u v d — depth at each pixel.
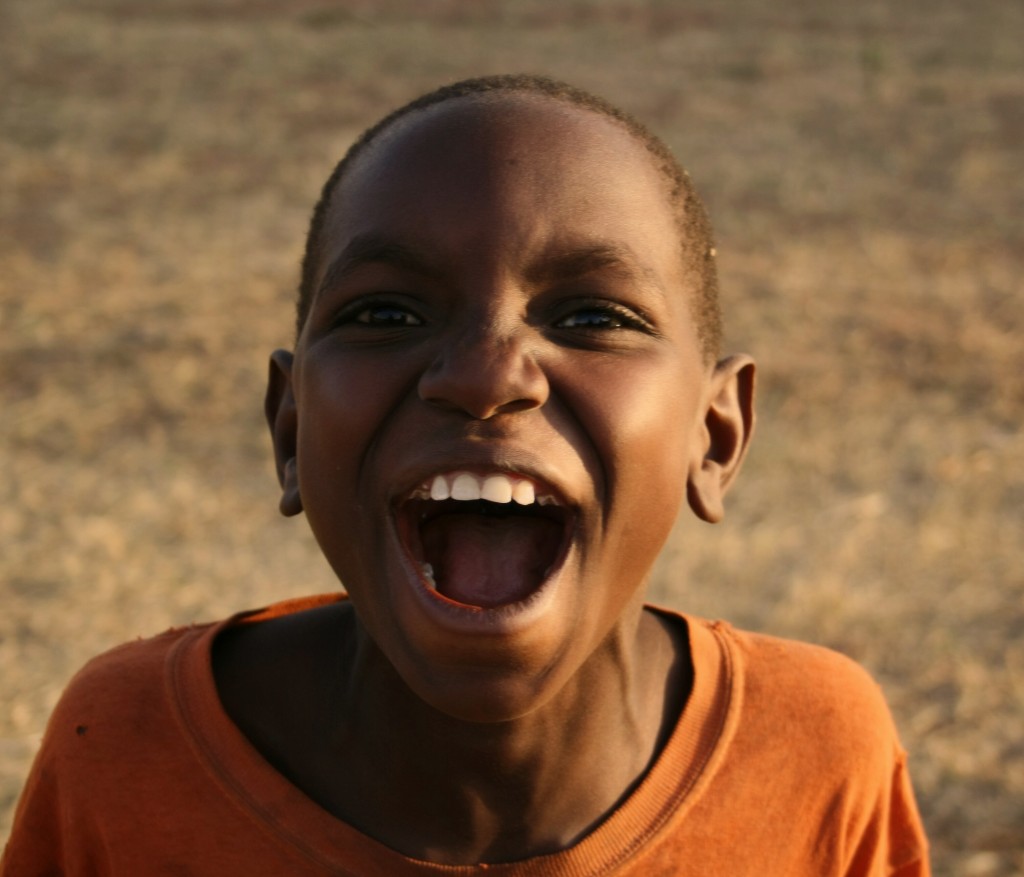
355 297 1.63
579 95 1.75
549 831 1.84
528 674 1.54
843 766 2.01
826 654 2.16
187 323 9.43
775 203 13.24
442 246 1.58
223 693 1.96
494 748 1.78
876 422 7.95
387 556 1.61
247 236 11.84
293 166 14.23
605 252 1.61
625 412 1.61
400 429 1.59
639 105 16.97
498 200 1.58
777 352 9.06
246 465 7.21
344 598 2.23
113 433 7.54
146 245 11.40
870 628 5.65
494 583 1.71
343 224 1.67
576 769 1.84
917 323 9.84
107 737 1.91
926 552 6.38
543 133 1.63
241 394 8.17
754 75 18.86
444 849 1.83
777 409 8.09
